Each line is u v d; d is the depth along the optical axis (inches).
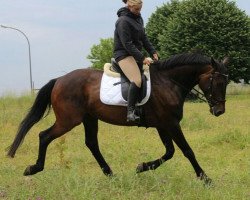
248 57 1371.8
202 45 1346.0
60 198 265.9
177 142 288.2
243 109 847.7
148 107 290.4
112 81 295.0
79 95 300.4
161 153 410.0
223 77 288.5
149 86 288.0
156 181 282.7
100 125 587.2
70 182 284.2
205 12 1357.0
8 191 280.7
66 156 401.4
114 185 281.0
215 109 290.0
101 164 310.7
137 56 282.4
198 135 506.3
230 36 1342.3
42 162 300.2
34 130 549.0
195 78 295.3
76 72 307.0
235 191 272.5
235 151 421.4
